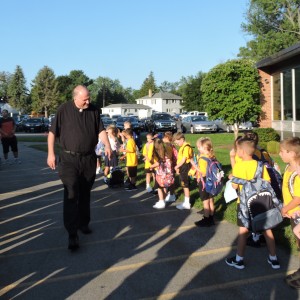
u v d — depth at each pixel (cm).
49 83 9225
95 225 623
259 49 4766
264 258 472
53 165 528
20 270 450
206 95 2100
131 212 700
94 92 13725
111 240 549
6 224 633
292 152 384
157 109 10931
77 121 530
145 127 4088
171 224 619
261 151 531
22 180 1064
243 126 3284
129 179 926
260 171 435
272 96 1955
